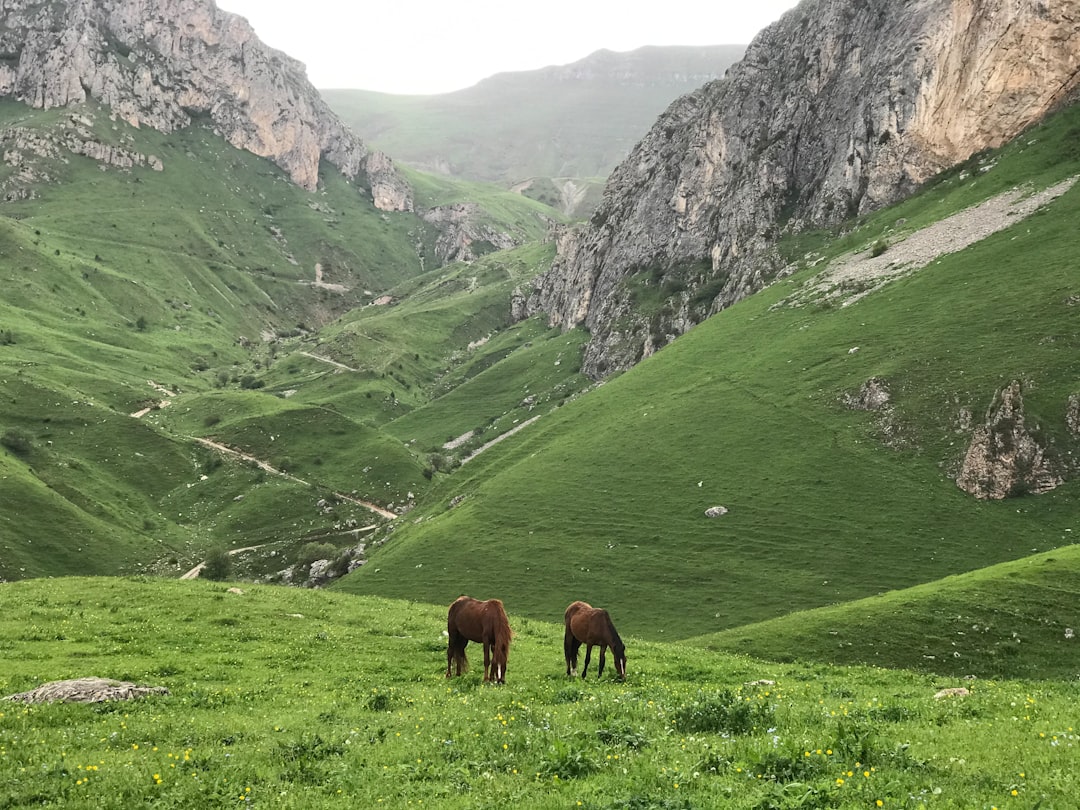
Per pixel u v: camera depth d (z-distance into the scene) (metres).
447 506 138.75
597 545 104.62
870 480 98.81
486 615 26.12
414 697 23.22
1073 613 51.41
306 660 30.62
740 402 126.44
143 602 39.97
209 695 23.22
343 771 14.50
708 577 91.75
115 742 17.25
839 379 119.19
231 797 13.30
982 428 93.69
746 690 24.70
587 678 27.86
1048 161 144.50
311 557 154.62
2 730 17.78
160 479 198.12
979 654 50.03
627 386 154.75
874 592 81.56
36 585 43.75
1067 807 10.48
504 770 14.27
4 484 161.50
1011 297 114.12
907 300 128.62
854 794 11.08
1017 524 85.50
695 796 11.62
